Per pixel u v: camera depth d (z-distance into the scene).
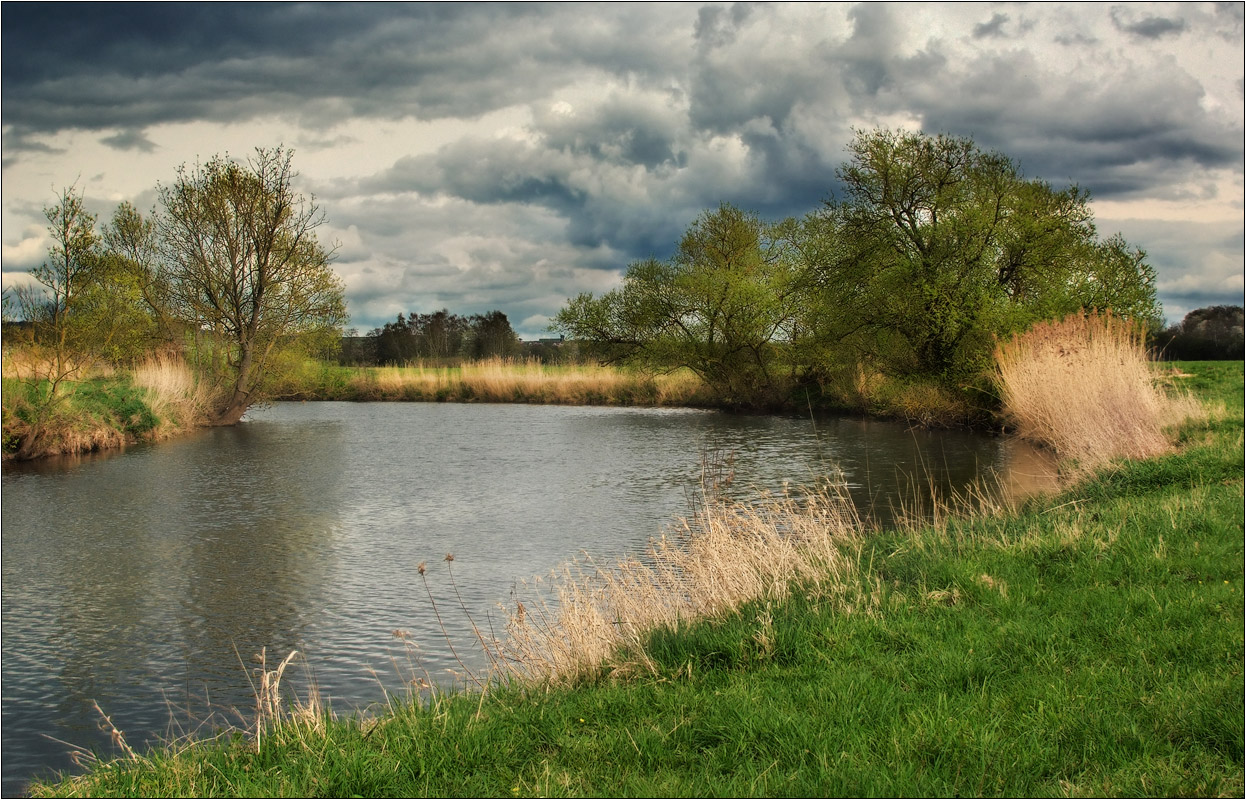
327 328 34.72
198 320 32.22
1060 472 15.05
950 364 28.09
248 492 17.00
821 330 34.34
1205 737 4.45
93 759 6.04
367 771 4.52
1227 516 8.51
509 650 7.42
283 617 9.37
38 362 22.61
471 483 17.98
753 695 5.26
